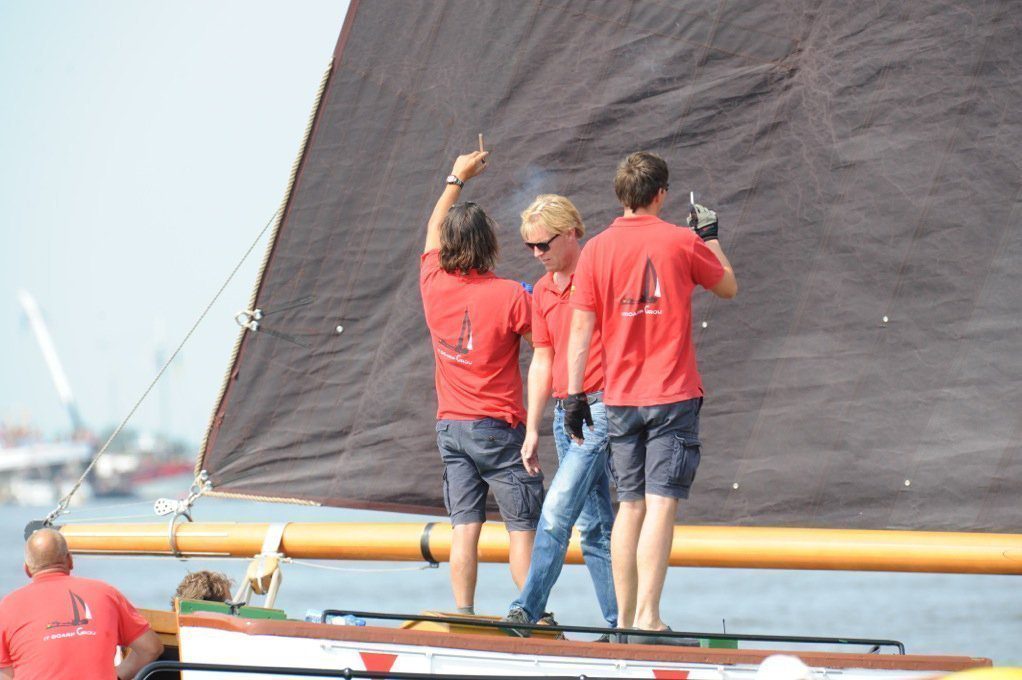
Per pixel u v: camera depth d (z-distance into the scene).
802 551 21.81
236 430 25.44
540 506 21.06
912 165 22.27
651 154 19.34
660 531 18.62
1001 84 21.86
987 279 21.88
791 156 22.81
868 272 22.41
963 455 21.83
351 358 24.91
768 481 22.64
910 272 22.22
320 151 24.78
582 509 20.98
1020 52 21.81
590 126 23.67
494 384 21.08
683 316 18.94
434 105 24.33
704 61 23.16
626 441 19.25
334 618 17.66
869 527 22.20
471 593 21.31
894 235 22.31
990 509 21.66
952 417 21.92
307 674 15.91
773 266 22.83
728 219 23.06
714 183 23.16
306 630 16.39
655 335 18.89
